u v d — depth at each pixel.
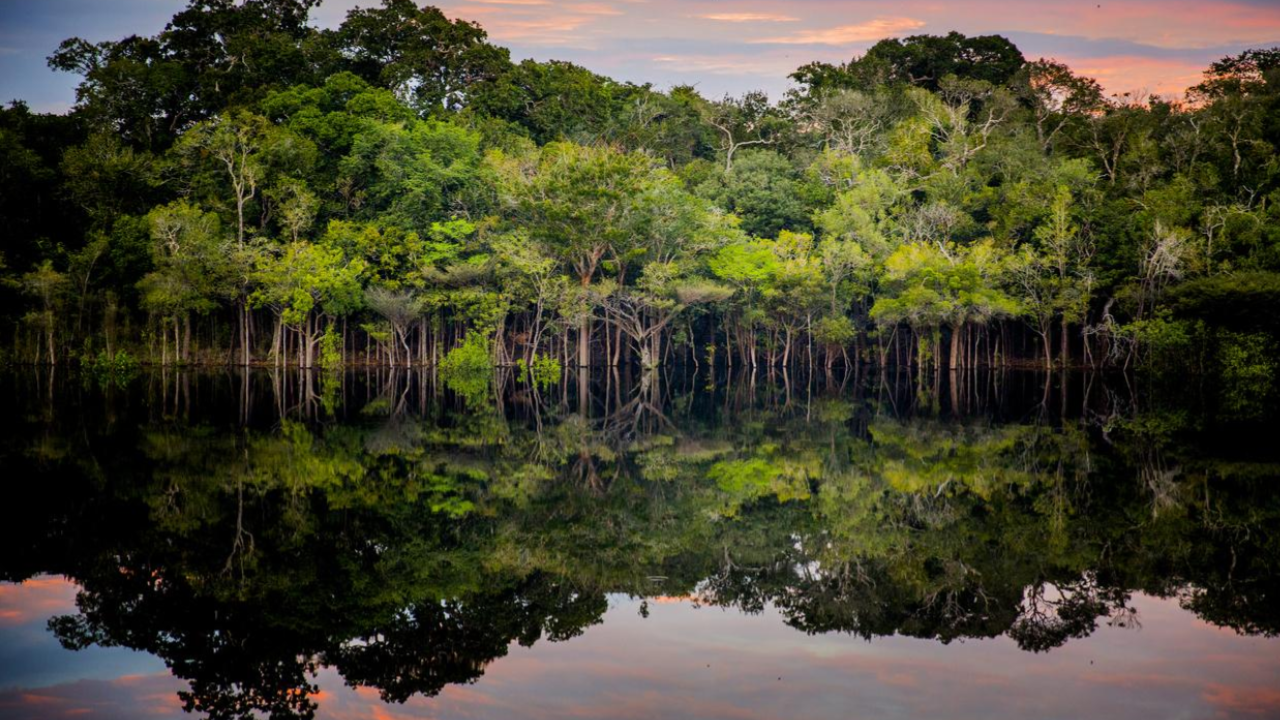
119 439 34.53
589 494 27.27
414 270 76.81
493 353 79.12
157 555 20.02
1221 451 33.78
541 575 19.62
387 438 37.00
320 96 85.06
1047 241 76.12
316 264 71.06
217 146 74.44
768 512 25.27
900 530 23.27
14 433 35.47
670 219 77.62
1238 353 56.56
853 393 63.53
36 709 13.25
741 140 106.25
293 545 20.94
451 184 79.38
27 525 22.05
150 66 90.62
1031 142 87.19
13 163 73.19
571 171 73.88
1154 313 68.94
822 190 89.50
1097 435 38.78
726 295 77.88
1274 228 65.06
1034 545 21.64
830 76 108.75
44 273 70.25
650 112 99.88
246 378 66.31
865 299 87.75
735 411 51.03
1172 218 71.06
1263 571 19.53
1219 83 82.62
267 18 100.88
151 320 75.88
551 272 78.25
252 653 15.38
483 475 29.70
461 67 99.50
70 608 17.06
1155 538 21.94
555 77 102.06
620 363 93.62
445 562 20.27
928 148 91.94
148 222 72.38
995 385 68.88
